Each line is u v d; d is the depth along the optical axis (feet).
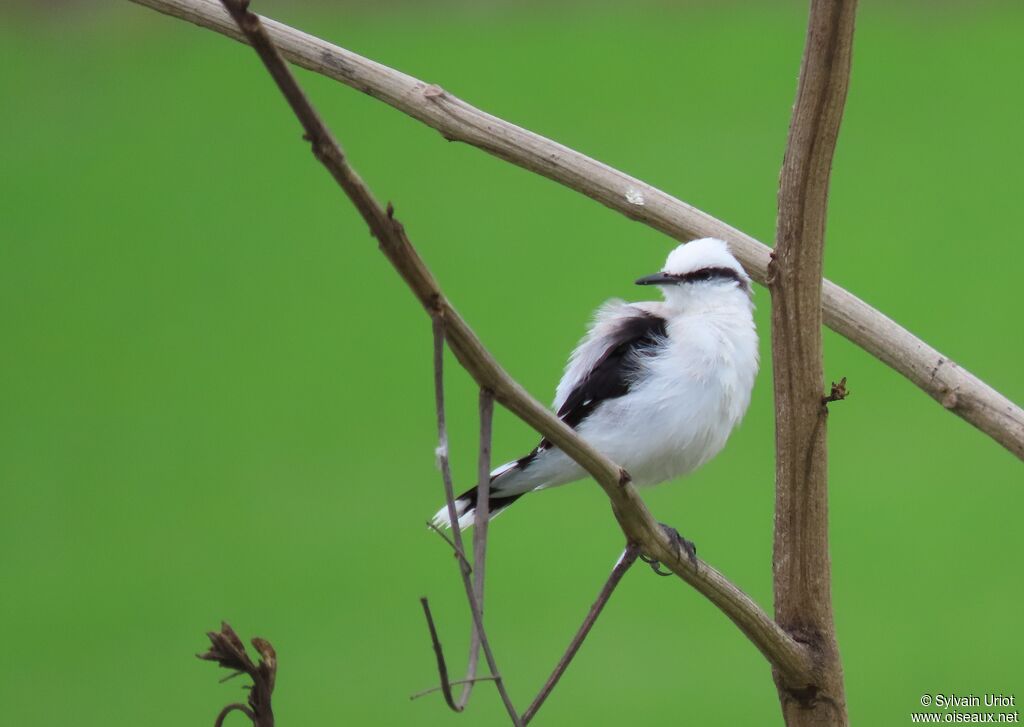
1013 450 15.49
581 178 16.97
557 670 13.78
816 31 14.11
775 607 15.44
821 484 15.01
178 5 17.15
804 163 14.42
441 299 11.86
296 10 75.20
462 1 77.10
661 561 14.14
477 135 17.03
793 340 14.83
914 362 15.92
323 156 10.98
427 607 11.82
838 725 15.34
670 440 21.11
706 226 16.92
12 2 81.46
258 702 12.75
